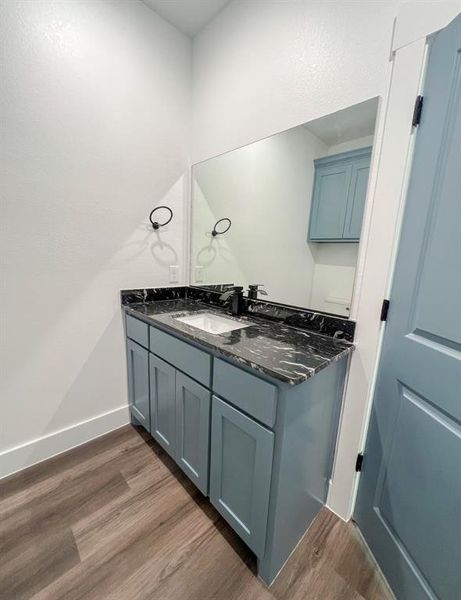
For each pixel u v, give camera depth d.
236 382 1.00
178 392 1.32
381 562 1.05
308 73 1.21
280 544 1.01
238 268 1.70
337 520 1.27
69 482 1.42
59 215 1.42
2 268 1.29
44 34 1.25
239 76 1.51
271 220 1.47
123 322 1.77
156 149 1.73
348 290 1.18
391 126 0.98
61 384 1.57
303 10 1.19
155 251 1.84
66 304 1.51
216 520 1.25
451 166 0.80
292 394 0.87
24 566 1.04
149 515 1.26
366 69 1.03
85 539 1.14
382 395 1.08
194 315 1.67
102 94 1.46
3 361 1.36
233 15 1.50
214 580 1.02
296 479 1.02
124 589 0.98
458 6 0.80
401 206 0.99
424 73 0.89
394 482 1.01
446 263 0.81
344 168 1.15
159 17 1.61
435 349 0.84
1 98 1.18
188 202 1.96
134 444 1.71
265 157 1.45
